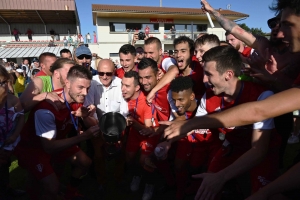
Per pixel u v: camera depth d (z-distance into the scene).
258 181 1.89
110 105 3.12
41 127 2.17
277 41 2.21
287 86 1.72
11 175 3.42
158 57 3.56
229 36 3.70
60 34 27.03
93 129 2.29
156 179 3.22
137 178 3.07
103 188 3.04
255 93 1.75
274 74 1.82
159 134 2.83
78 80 2.13
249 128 1.88
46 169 2.30
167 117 3.03
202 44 2.55
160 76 3.17
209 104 2.06
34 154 2.31
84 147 4.44
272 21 2.22
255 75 1.80
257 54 1.90
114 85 3.08
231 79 1.72
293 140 4.18
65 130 2.48
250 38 2.37
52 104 2.23
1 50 20.47
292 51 1.30
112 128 2.20
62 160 2.57
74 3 21.88
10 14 22.59
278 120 2.17
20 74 8.04
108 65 2.90
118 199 2.88
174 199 2.86
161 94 2.88
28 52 20.11
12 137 2.07
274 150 1.89
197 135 2.62
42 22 26.09
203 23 24.06
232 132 1.99
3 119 2.02
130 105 2.96
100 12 20.66
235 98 1.83
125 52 3.37
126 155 3.04
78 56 3.62
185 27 23.89
